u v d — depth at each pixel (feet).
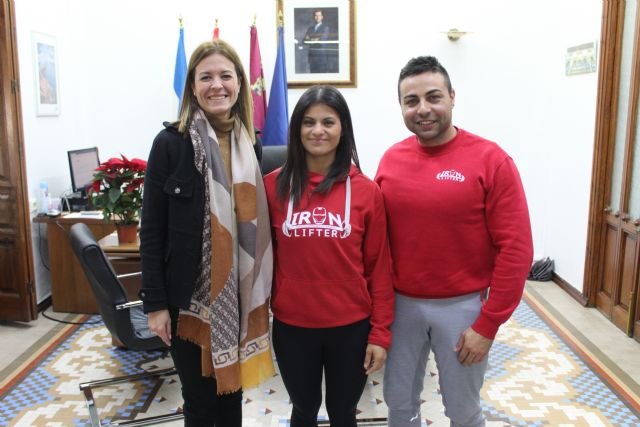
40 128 12.71
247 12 14.34
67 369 9.59
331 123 5.13
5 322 11.78
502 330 11.23
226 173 5.33
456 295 5.28
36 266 12.44
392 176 5.37
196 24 14.38
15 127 11.17
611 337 10.87
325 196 5.20
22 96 11.95
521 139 14.65
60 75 13.62
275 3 14.29
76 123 14.47
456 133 5.26
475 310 5.28
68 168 14.01
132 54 14.52
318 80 14.62
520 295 5.03
